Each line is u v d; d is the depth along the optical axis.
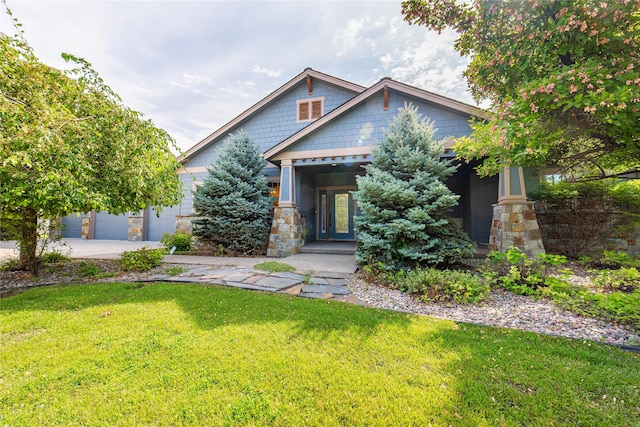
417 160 5.63
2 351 2.52
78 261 7.09
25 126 3.13
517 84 3.88
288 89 10.76
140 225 12.52
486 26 3.62
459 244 5.63
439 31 3.95
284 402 1.88
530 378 2.12
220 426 1.68
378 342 2.71
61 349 2.56
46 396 1.94
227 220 8.41
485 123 6.19
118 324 3.11
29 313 3.43
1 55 3.63
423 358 2.42
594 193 6.48
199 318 3.29
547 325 3.22
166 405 1.85
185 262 7.12
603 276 4.45
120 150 4.69
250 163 9.18
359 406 1.84
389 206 5.73
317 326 3.09
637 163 5.15
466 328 3.07
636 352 2.56
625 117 2.79
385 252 5.47
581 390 2.00
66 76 4.61
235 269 6.18
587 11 2.79
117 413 1.78
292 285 4.89
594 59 3.02
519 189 6.38
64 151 3.71
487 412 1.78
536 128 3.58
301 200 9.62
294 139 8.19
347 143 8.03
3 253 9.20
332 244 9.80
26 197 3.96
